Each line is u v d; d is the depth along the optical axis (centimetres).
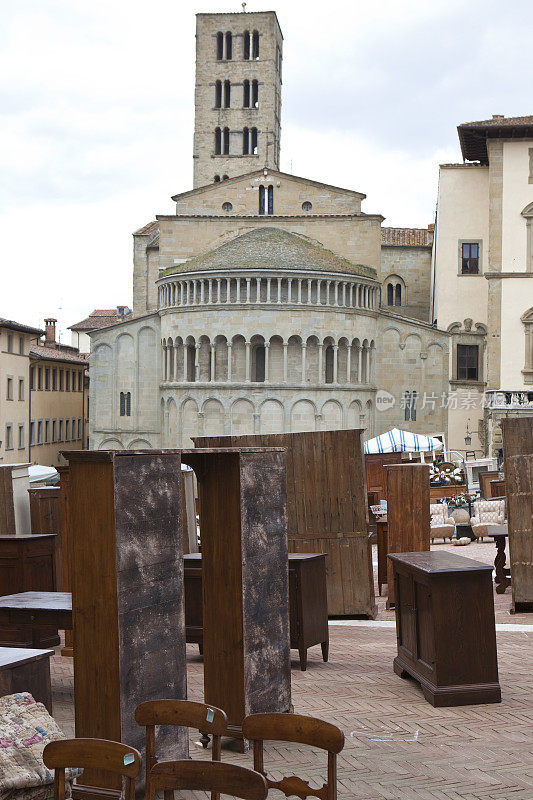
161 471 1086
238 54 11300
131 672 1024
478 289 8006
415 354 8306
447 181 7906
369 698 1462
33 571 1839
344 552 2234
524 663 1686
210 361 8031
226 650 1222
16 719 1088
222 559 1223
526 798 1029
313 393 7912
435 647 1415
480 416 8200
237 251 8094
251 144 11362
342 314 8000
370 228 8806
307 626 1678
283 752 1209
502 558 2566
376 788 1068
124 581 1018
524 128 6800
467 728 1290
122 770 766
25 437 8681
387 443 5444
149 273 10012
